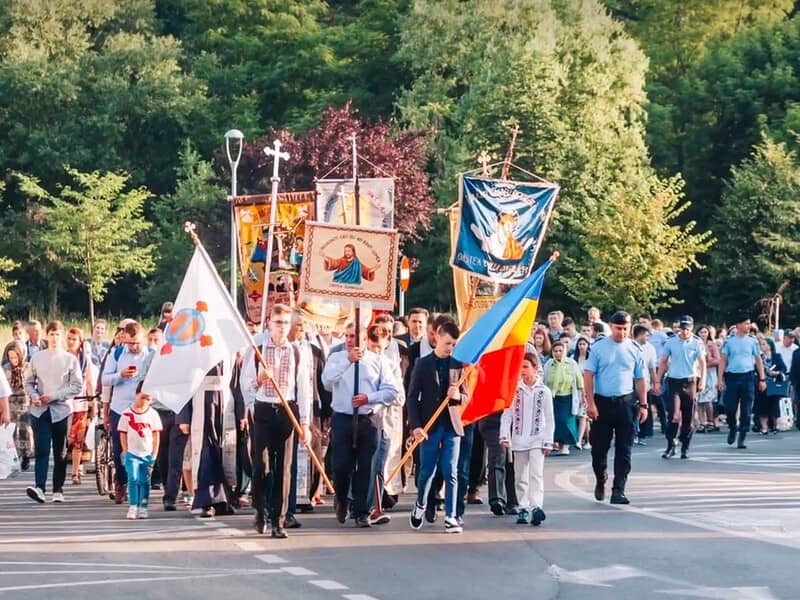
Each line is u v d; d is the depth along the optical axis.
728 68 93.50
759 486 24.83
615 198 69.75
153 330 22.97
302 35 96.62
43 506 22.47
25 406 28.92
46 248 82.38
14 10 90.31
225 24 99.50
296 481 19.80
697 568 16.11
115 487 22.66
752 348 34.38
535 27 86.88
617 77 85.50
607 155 82.56
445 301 84.06
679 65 103.00
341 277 19.73
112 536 18.55
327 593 14.40
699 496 23.25
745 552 17.28
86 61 91.31
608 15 96.88
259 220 28.88
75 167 88.12
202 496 20.55
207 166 83.00
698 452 32.94
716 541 18.17
